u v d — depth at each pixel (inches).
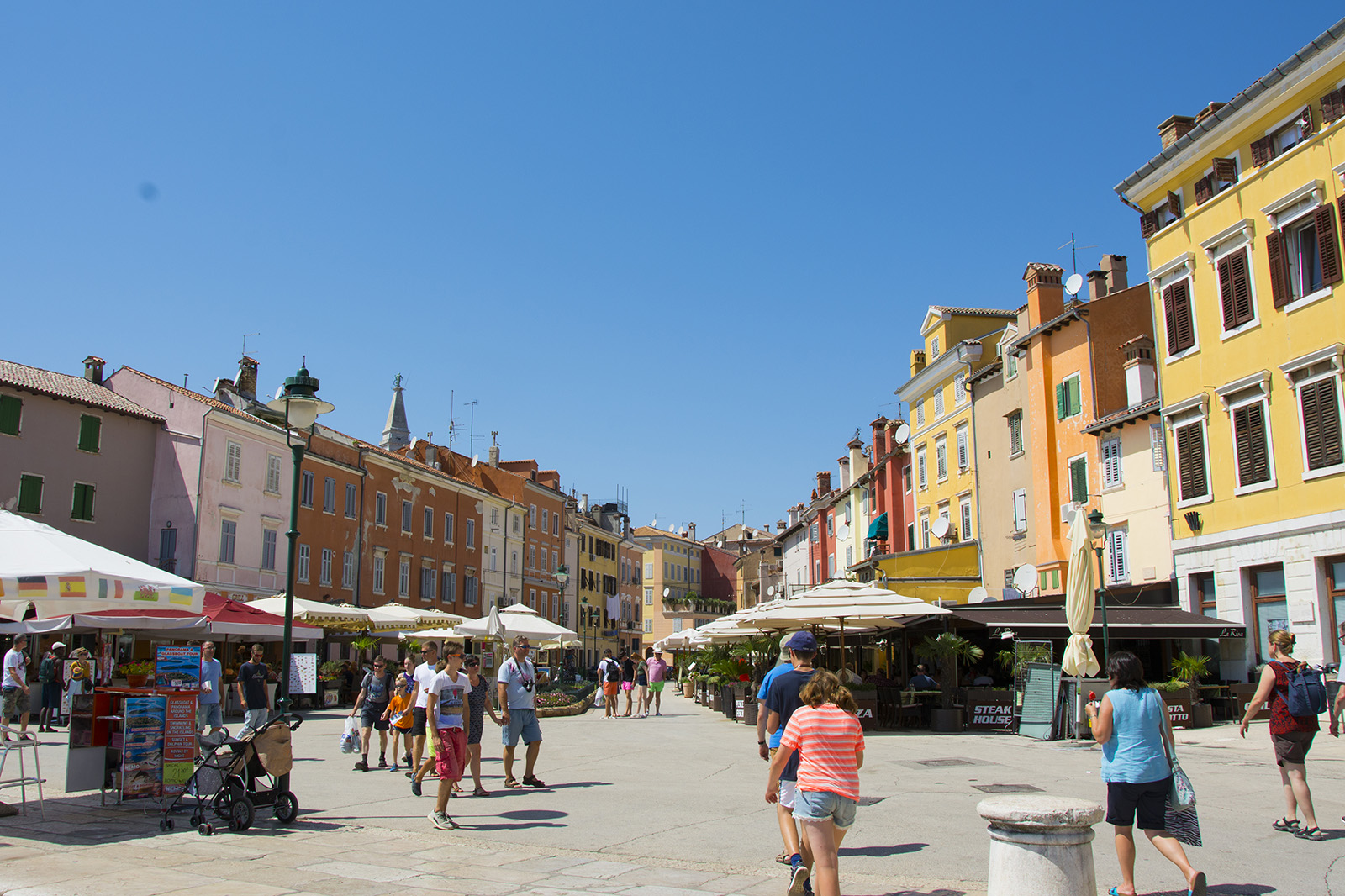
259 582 1638.8
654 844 367.6
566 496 3201.3
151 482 1537.9
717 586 4697.3
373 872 320.2
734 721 1086.4
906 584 1497.3
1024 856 223.6
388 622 1304.1
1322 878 299.4
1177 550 1023.0
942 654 885.2
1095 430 1189.7
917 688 916.0
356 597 1925.4
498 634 961.5
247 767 406.6
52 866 324.5
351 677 1445.6
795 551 2866.6
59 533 444.5
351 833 393.7
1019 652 845.8
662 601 4163.4
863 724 856.9
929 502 1737.2
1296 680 370.0
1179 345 1025.5
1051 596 1117.1
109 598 426.6
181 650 472.1
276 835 388.5
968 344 1567.4
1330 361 845.8
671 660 3127.5
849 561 2231.8
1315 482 860.0
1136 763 269.9
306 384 490.6
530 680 533.6
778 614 794.8
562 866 329.7
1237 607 940.6
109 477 1465.3
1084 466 1235.2
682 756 699.4
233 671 1154.0
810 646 315.6
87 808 449.1
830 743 252.5
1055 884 220.5
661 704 1610.5
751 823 412.5
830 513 2455.7
